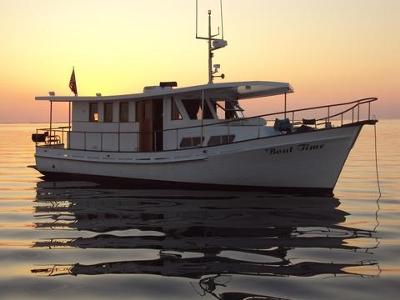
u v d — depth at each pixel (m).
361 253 8.62
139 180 17.48
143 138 18.00
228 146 15.46
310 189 15.41
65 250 8.95
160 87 17.84
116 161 17.95
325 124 15.47
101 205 14.27
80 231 10.69
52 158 20.25
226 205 13.81
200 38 18.17
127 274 7.41
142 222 11.61
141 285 6.89
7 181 21.88
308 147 14.85
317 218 12.02
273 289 6.69
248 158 15.32
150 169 17.14
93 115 19.48
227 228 10.81
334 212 12.91
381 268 7.68
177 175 16.59
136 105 18.19
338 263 7.97
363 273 7.41
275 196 15.33
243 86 15.71
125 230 10.73
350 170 27.58
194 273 7.44
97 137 19.27
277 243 9.38
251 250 8.83
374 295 6.45
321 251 8.77
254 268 7.68
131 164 17.55
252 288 6.74
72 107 19.94
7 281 7.11
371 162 33.88
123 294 6.55
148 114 17.86
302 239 9.73
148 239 9.81
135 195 15.98
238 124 16.88
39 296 6.49
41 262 8.12
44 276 7.34
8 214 13.00
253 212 12.77
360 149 51.78
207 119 16.83
